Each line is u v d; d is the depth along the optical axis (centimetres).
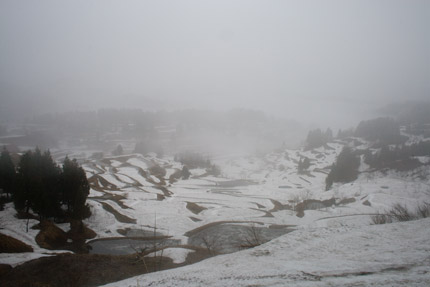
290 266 862
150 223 3725
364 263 819
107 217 3784
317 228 1414
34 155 3531
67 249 2595
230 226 3588
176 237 3123
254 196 6394
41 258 1678
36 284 1307
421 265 747
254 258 1052
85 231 3053
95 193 5172
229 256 1142
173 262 1753
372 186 6519
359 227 1312
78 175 3409
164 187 6638
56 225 3114
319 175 10469
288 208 5156
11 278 1457
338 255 954
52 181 3344
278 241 1254
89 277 1450
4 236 2122
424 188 6181
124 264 1650
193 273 909
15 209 3334
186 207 4775
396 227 1209
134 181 6806
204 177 9519
